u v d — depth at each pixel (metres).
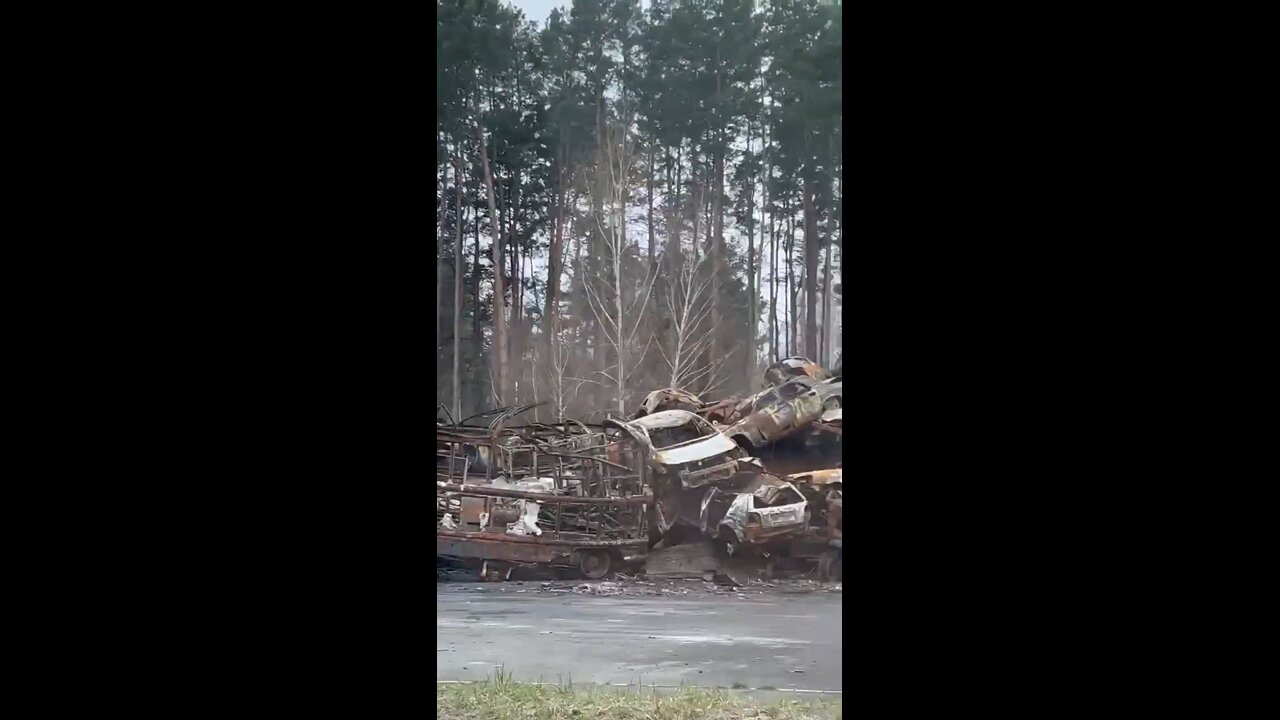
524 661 5.51
